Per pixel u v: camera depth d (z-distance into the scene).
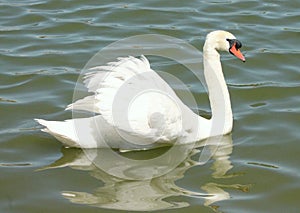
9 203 10.55
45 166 11.66
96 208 10.40
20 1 20.12
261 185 11.14
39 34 17.84
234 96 14.55
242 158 11.99
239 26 18.30
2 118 13.43
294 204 10.63
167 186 11.07
